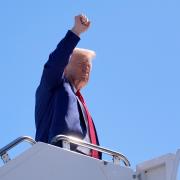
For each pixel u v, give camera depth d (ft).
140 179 39.91
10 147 40.96
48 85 44.98
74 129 43.80
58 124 43.50
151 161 39.86
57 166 38.29
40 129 45.37
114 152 42.19
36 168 37.93
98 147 41.73
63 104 44.32
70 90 45.34
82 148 43.32
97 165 39.14
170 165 38.78
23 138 40.81
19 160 37.91
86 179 38.65
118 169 39.60
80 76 47.26
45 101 45.47
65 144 40.50
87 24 45.09
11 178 37.55
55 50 44.78
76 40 44.68
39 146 38.34
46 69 44.62
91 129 45.42
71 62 47.55
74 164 38.65
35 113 46.32
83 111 45.57
